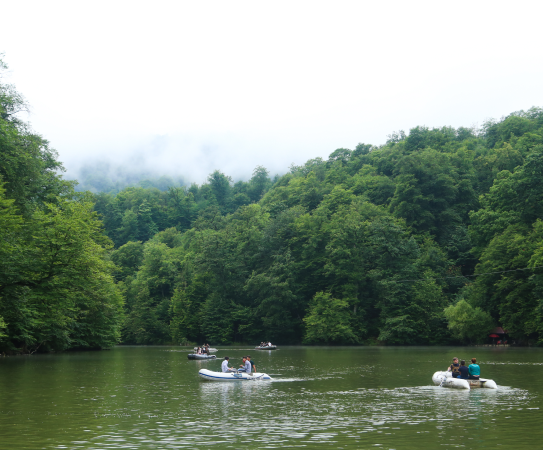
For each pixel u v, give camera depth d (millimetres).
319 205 137625
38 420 19797
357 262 103125
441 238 114812
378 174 160375
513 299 80375
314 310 100250
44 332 61750
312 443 15836
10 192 46344
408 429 17984
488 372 38500
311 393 28109
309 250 110438
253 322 111188
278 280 104750
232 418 20266
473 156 147750
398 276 98125
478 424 18875
